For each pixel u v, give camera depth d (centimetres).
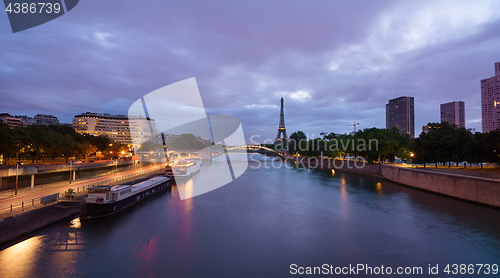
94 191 4391
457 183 5891
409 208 5250
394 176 8762
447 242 3506
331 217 4650
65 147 9244
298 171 13112
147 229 3928
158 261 2934
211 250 3241
